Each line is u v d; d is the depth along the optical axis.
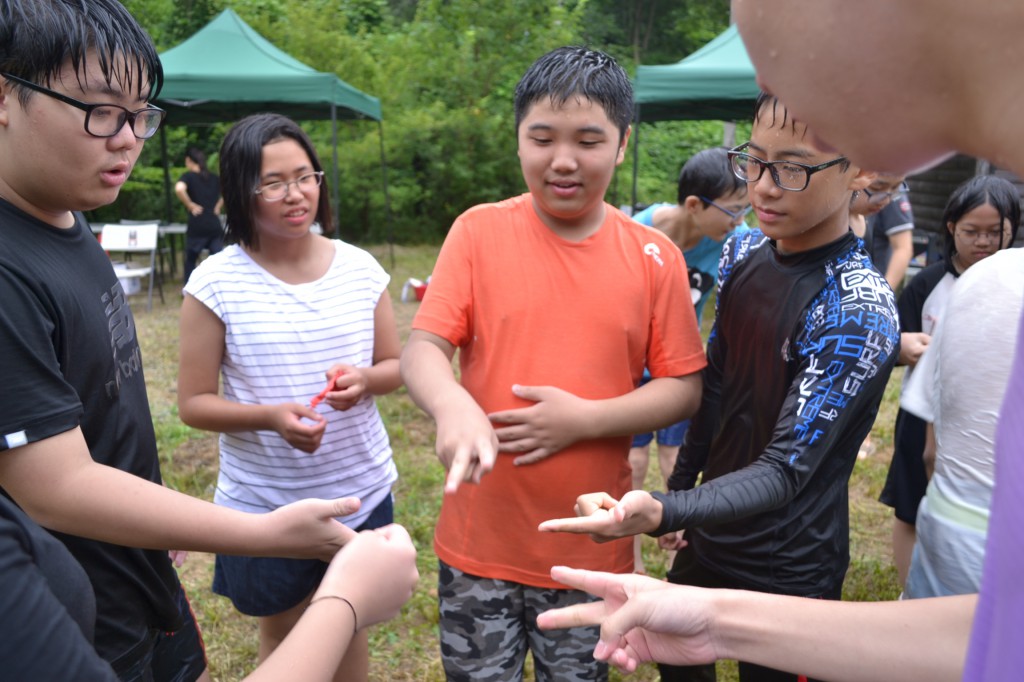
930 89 0.57
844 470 1.68
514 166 13.95
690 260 3.18
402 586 1.08
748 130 17.20
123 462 1.41
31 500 1.14
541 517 1.73
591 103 1.58
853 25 0.57
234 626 2.91
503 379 1.74
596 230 1.77
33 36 1.09
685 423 3.27
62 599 0.76
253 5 14.04
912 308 2.79
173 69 8.23
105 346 1.34
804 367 1.58
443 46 14.02
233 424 1.98
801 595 1.68
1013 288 1.43
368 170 13.69
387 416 5.07
